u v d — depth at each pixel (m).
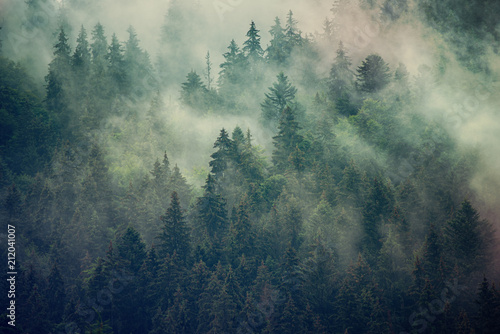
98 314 79.19
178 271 85.94
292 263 82.62
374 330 73.56
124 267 85.06
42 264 89.88
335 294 81.00
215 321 78.62
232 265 89.31
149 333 80.38
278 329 77.94
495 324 67.56
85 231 93.31
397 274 80.56
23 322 79.19
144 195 101.75
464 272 77.19
